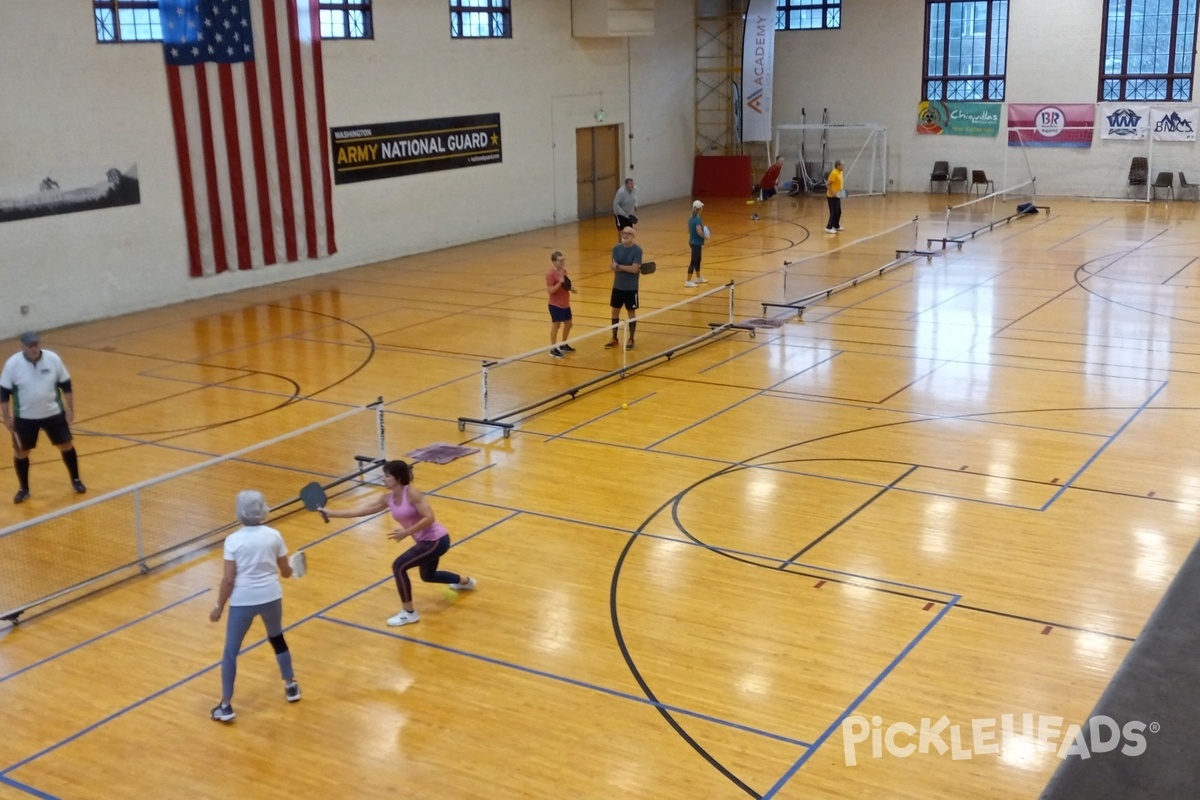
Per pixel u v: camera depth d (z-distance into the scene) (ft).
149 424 43.42
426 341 56.13
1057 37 103.14
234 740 21.93
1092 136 103.86
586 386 46.91
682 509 33.42
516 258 81.00
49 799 20.11
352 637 26.17
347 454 39.34
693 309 61.77
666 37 109.40
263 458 39.14
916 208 101.76
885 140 113.29
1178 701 21.93
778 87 117.70
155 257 65.92
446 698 23.34
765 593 27.78
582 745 21.43
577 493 34.96
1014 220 93.86
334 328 59.67
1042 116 105.60
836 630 25.75
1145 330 54.34
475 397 45.98
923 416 41.78
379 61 78.43
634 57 105.09
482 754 21.24
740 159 113.60
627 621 26.53
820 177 117.08
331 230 76.59
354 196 78.18
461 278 73.56
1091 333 54.13
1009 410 42.22
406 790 20.15
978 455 37.37
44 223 59.93
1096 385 45.19
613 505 33.88
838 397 44.60
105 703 23.52
